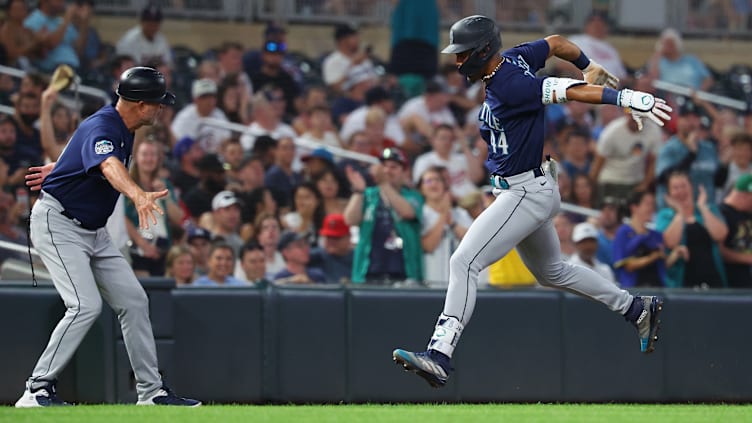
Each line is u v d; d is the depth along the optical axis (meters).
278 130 38.59
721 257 33.34
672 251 32.84
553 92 17.72
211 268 28.83
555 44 19.20
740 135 38.97
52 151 27.64
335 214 32.50
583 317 26.53
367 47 44.38
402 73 42.44
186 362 24.69
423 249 30.72
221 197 31.80
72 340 20.33
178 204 32.00
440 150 37.41
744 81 48.12
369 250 29.86
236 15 45.00
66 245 20.41
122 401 23.67
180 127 35.88
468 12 47.69
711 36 50.00
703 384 26.86
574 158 39.28
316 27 46.22
